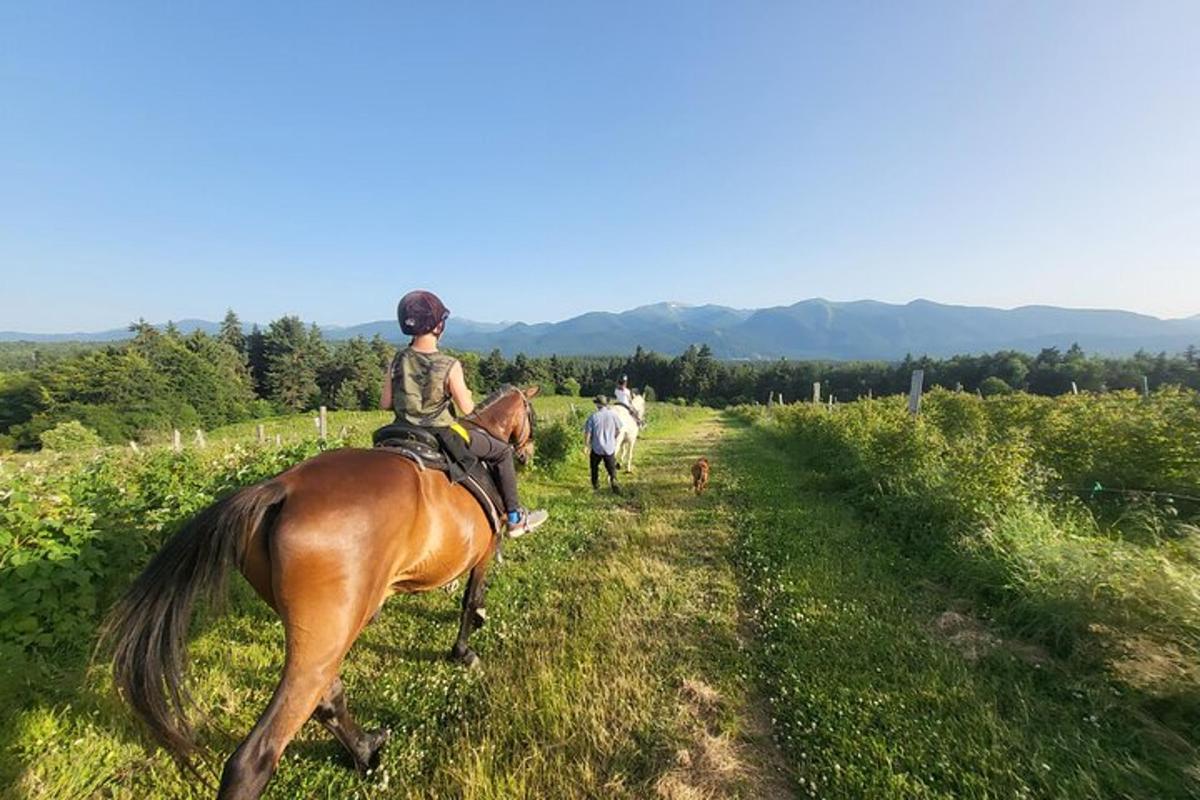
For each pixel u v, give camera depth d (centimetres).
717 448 1727
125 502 492
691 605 502
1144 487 686
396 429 321
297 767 298
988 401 1516
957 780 283
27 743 292
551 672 382
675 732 327
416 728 330
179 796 278
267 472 624
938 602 492
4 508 396
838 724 328
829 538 679
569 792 281
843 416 1362
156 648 215
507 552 648
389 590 296
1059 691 355
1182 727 314
